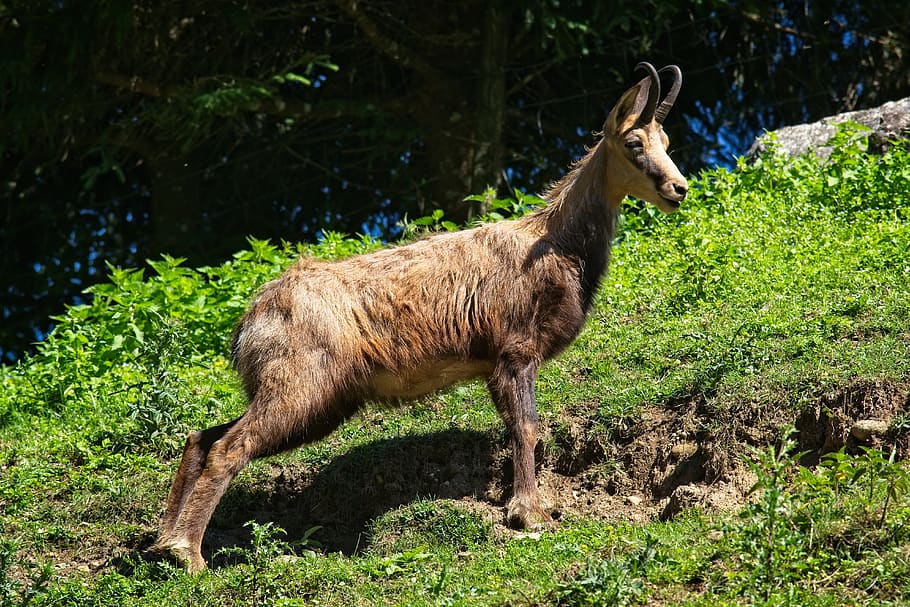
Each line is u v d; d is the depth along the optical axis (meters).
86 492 25.88
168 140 60.50
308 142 64.12
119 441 27.80
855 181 37.25
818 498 19.75
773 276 30.75
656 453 23.91
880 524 18.61
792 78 66.06
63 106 55.81
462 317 23.33
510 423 23.20
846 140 39.91
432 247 23.91
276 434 22.34
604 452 24.44
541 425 25.38
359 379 23.11
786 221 35.62
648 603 18.27
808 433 22.70
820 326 26.38
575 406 25.73
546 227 24.05
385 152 62.75
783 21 66.19
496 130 59.47
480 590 19.55
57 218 67.19
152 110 56.28
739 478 22.30
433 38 60.50
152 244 64.38
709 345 26.52
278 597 20.53
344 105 60.50
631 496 23.53
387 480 24.91
